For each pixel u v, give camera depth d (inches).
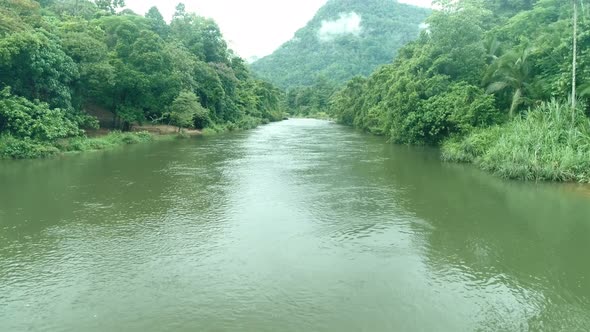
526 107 969.5
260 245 418.9
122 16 1900.8
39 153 1003.9
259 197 617.6
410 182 723.4
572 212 529.0
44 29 1168.8
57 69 1123.3
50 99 1119.0
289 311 292.2
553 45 962.1
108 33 1612.9
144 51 1533.0
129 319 281.7
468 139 970.7
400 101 1336.1
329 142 1508.4
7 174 778.8
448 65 1235.9
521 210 539.8
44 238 434.9
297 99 5383.9
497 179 740.0
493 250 407.8
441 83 1216.2
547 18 1330.0
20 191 639.1
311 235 450.0
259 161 986.7
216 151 1195.3
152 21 2149.4
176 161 976.3
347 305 300.8
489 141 920.3
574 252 402.0
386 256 392.8
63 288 325.7
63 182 711.1
